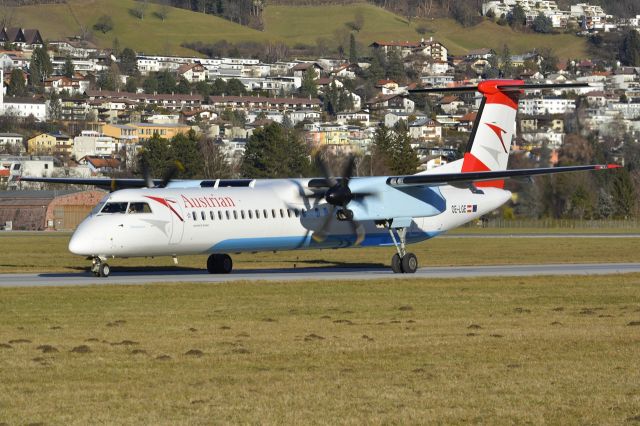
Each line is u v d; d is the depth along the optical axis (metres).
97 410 61.00
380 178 152.00
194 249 139.50
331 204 146.12
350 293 122.00
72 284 127.62
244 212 143.00
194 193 140.88
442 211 157.62
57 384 67.81
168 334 88.06
